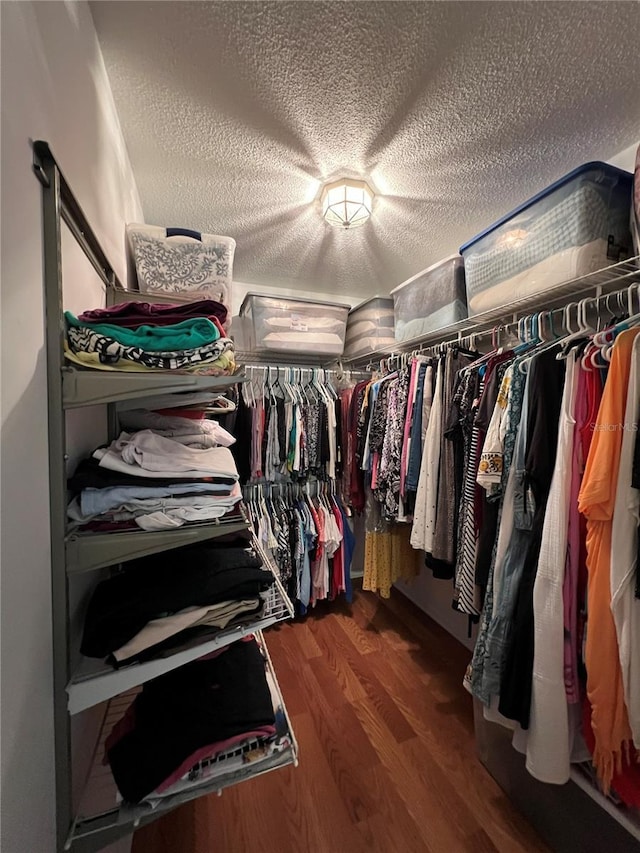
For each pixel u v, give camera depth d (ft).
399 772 4.17
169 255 4.01
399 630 7.01
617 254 3.56
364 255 6.99
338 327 7.72
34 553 1.78
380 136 4.00
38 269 1.83
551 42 2.99
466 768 4.22
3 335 1.52
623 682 2.65
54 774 1.97
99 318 2.33
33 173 1.78
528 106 3.62
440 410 5.03
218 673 2.80
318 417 7.31
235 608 2.61
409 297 6.45
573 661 2.93
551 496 3.06
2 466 1.51
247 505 7.18
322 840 3.49
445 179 4.74
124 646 2.19
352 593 8.30
